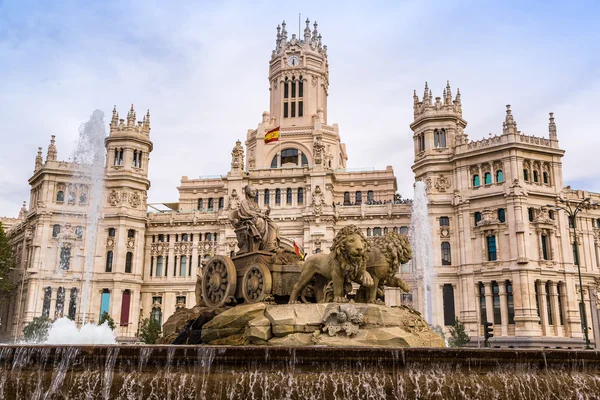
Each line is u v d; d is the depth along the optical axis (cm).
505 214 8269
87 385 1780
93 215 9700
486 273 8225
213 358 1778
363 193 10538
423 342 2172
